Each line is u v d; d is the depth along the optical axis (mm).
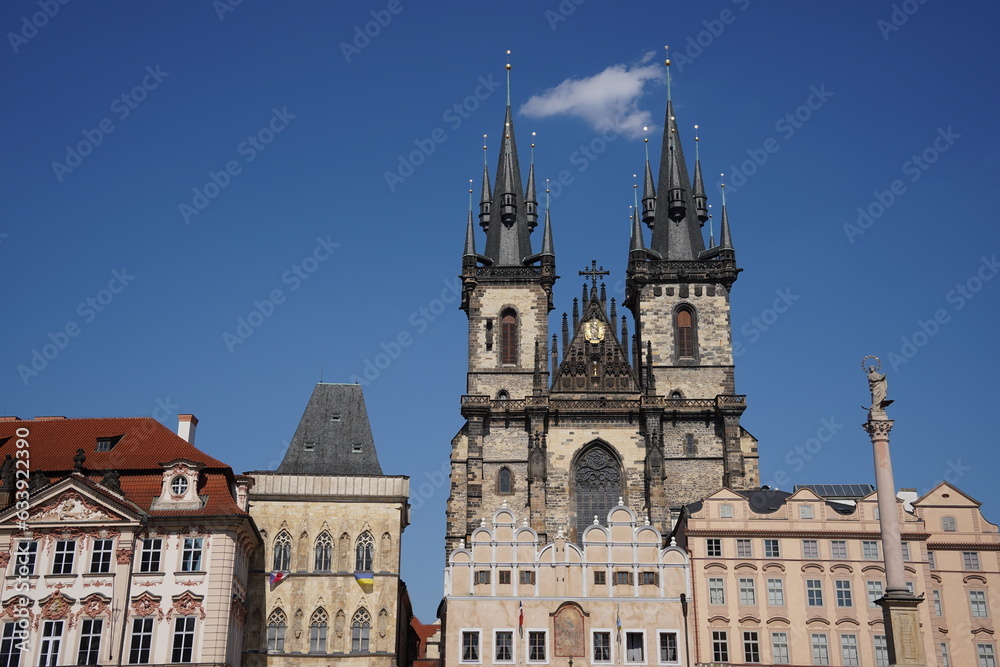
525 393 129750
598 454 124688
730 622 95500
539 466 121938
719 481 122938
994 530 100438
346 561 95188
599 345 130500
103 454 90938
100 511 83688
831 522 98938
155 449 91375
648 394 124750
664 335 131625
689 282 133375
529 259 137875
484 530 97375
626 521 98562
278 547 95438
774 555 97812
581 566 96312
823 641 95312
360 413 107125
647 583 96375
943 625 97750
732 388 129125
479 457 123875
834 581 97125
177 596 82562
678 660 93875
